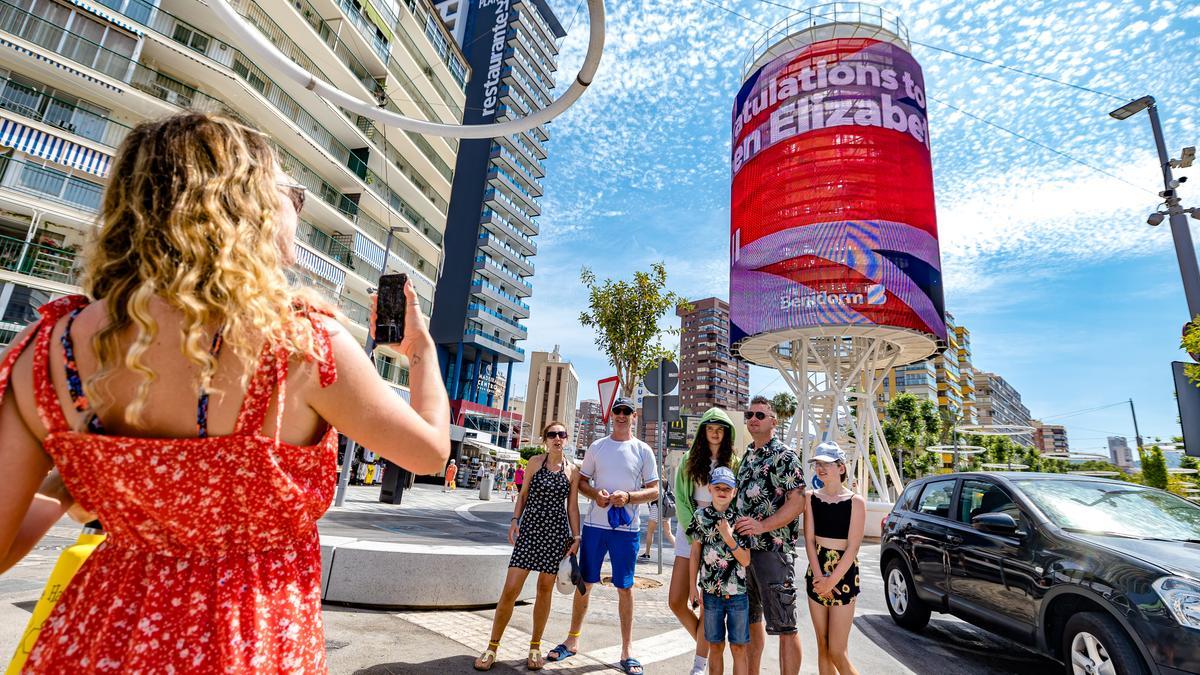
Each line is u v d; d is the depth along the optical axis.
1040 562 4.49
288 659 0.82
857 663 4.85
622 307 17.44
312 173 27.78
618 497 4.27
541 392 101.62
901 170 17.88
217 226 0.81
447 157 39.47
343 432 0.91
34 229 16.12
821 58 19.11
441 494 27.50
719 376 116.31
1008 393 144.88
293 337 0.84
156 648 0.73
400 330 1.16
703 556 3.57
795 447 19.11
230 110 1.02
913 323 17.12
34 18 16.41
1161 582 3.61
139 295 0.74
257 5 23.62
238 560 0.83
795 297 17.81
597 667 4.09
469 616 5.02
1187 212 8.51
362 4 29.03
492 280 57.91
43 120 16.44
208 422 0.78
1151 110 9.12
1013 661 5.20
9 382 0.77
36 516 0.94
